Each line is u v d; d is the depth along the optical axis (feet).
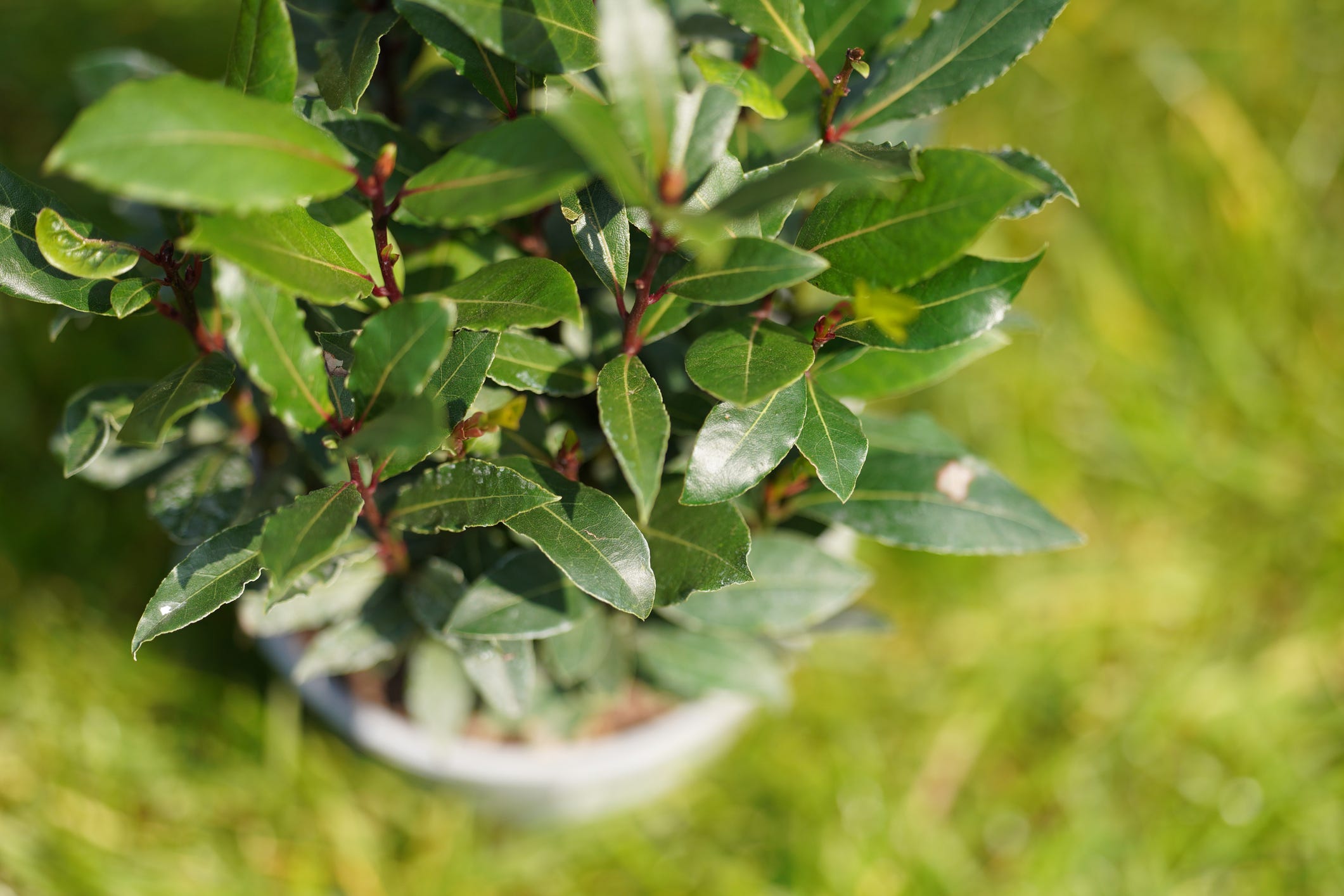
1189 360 4.68
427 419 2.43
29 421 4.22
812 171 2.36
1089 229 4.90
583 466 2.97
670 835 3.76
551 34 2.60
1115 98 5.18
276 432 3.10
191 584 2.64
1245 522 4.43
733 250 2.55
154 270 2.80
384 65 3.02
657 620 3.23
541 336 2.94
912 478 2.99
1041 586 4.24
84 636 3.88
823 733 3.95
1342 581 4.23
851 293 2.62
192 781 3.72
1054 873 3.69
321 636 3.06
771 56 2.93
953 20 2.77
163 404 2.60
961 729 3.98
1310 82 5.27
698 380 2.61
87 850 3.62
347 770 3.77
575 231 2.67
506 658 3.00
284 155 2.42
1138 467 4.48
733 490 2.61
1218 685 4.07
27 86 4.83
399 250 2.82
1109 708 4.05
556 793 3.37
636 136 2.42
